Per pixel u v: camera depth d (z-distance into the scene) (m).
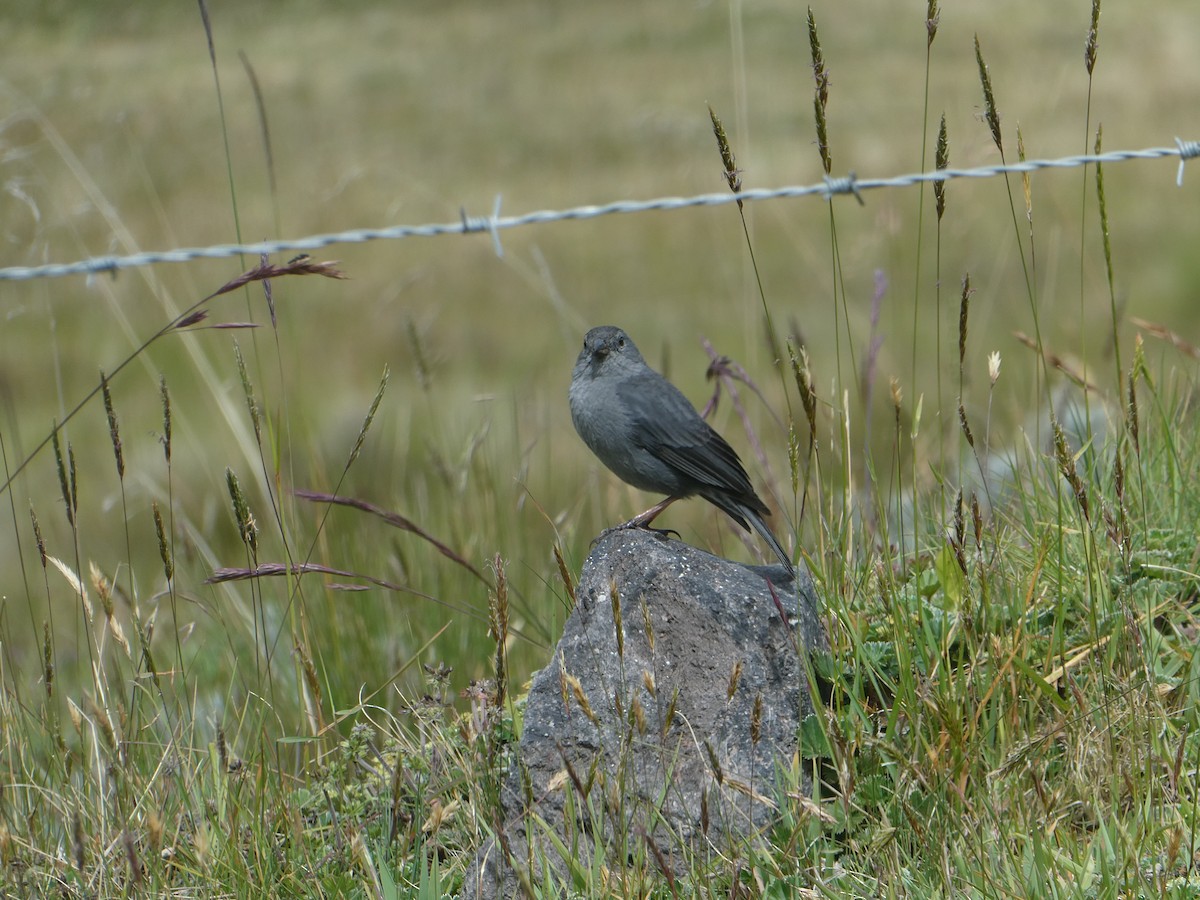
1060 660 7.36
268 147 9.53
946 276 30.36
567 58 61.59
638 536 7.19
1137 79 49.75
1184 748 6.30
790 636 6.75
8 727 7.81
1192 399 10.44
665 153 46.31
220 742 7.39
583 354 9.09
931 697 6.71
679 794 6.22
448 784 6.96
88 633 7.27
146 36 43.91
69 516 7.14
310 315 32.03
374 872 6.15
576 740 6.69
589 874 6.00
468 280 35.16
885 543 7.41
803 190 7.27
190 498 18.14
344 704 8.84
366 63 59.91
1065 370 8.71
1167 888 5.58
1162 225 34.03
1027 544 8.71
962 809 6.20
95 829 7.04
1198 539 8.33
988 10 64.75
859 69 55.12
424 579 10.70
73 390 27.19
